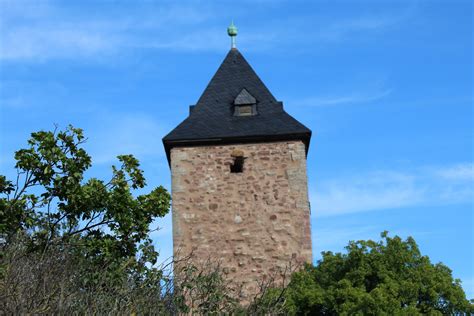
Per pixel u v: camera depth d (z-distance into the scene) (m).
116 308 9.91
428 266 17.34
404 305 16.88
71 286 10.23
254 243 19.77
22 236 12.66
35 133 15.71
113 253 14.60
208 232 19.88
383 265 17.23
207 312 10.84
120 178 15.91
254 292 19.23
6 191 15.54
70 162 15.59
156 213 16.14
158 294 10.70
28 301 9.31
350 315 16.33
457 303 17.06
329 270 17.67
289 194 20.19
